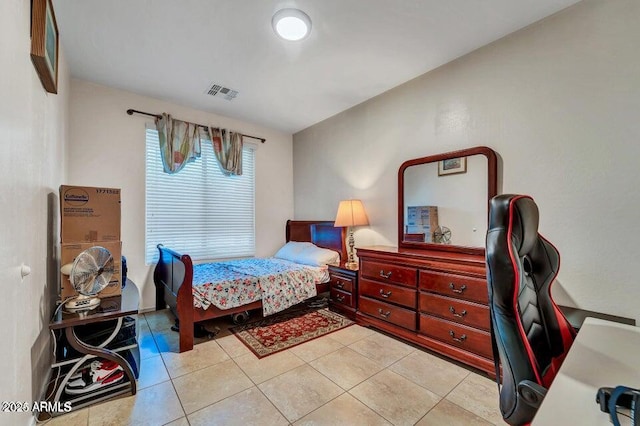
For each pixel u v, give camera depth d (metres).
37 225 1.57
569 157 1.90
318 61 2.56
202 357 2.20
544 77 2.01
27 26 1.37
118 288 2.03
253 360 2.16
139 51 2.41
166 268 2.94
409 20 2.02
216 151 3.75
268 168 4.37
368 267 2.78
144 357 2.20
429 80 2.72
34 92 1.51
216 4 1.87
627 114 1.69
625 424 0.58
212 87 3.06
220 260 3.88
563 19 1.92
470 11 1.93
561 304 1.91
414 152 2.86
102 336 1.88
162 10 1.93
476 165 2.35
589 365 0.84
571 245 1.89
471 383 1.87
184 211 3.60
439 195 2.61
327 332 2.67
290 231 4.45
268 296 2.83
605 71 1.77
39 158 1.62
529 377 0.90
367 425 1.50
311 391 1.78
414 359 2.17
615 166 1.73
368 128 3.37
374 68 2.66
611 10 1.74
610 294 1.74
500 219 1.00
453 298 2.13
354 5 1.88
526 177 2.09
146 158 3.31
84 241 1.93
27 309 1.36
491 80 2.28
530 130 2.07
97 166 2.98
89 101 2.94
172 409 1.62
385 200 3.18
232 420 1.53
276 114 3.82
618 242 1.72
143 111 3.25
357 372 2.00
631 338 1.06
